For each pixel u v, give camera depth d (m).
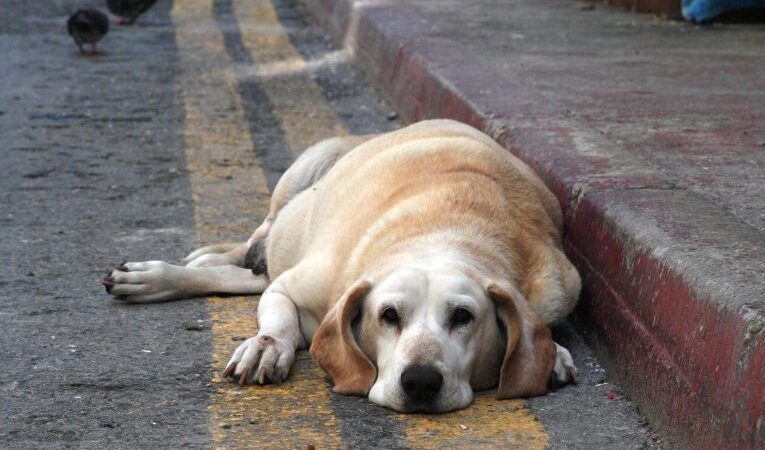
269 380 4.61
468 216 4.88
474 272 4.46
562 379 4.63
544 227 5.18
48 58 13.32
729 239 4.55
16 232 6.83
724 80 8.94
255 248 6.18
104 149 9.12
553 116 7.28
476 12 13.57
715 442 3.73
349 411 4.33
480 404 4.41
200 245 6.68
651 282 4.47
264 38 15.38
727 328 3.78
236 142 9.50
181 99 11.23
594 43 11.10
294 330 4.86
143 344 5.05
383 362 4.36
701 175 5.86
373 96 11.49
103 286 5.89
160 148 9.20
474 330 4.34
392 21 12.54
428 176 5.21
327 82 12.26
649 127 7.07
